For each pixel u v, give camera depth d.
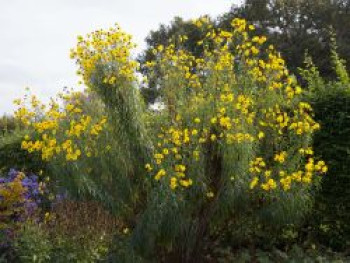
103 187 6.19
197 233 6.20
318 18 23.38
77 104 6.54
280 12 23.36
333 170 7.21
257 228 7.23
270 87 6.34
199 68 6.62
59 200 6.66
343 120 7.15
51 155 6.15
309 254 7.03
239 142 5.88
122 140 6.16
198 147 5.96
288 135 6.50
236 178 5.98
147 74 7.03
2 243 6.17
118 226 6.25
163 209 5.71
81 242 5.78
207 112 6.17
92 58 6.17
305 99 7.45
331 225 7.29
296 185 6.23
